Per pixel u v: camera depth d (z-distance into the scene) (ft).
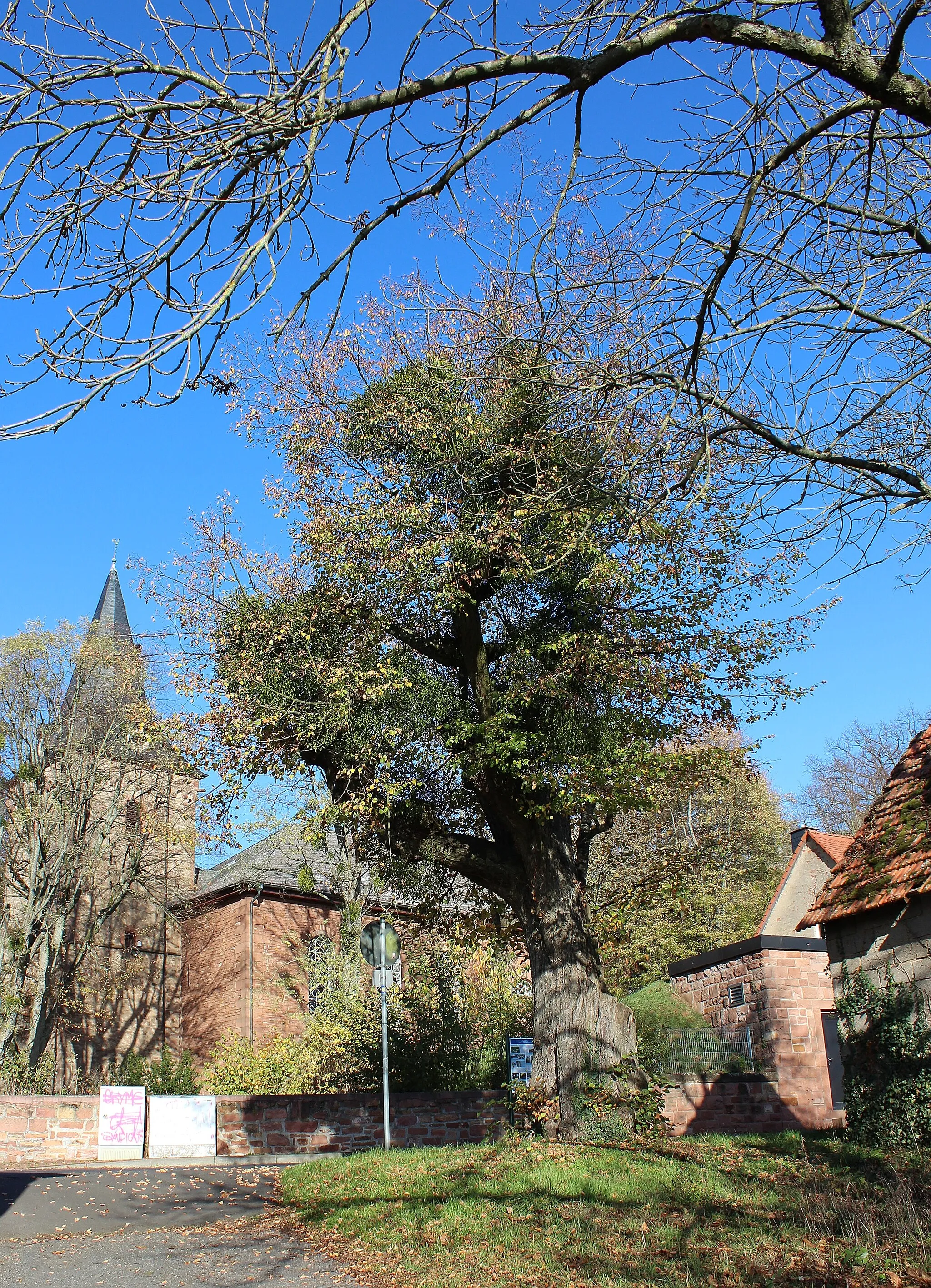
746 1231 22.98
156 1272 25.44
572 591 45.96
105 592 134.92
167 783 103.09
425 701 46.85
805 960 56.90
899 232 20.58
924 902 35.42
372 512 46.19
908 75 16.05
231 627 49.49
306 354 49.16
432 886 56.54
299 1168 40.98
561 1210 27.27
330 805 47.83
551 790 45.60
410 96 16.22
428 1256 24.49
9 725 96.84
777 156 17.66
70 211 14.74
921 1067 34.30
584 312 21.88
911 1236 20.97
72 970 101.35
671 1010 62.90
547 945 47.60
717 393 22.09
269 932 106.73
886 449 23.22
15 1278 25.16
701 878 103.65
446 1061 64.13
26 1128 50.83
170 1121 52.49
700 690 48.44
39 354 13.65
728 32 16.03
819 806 153.99
